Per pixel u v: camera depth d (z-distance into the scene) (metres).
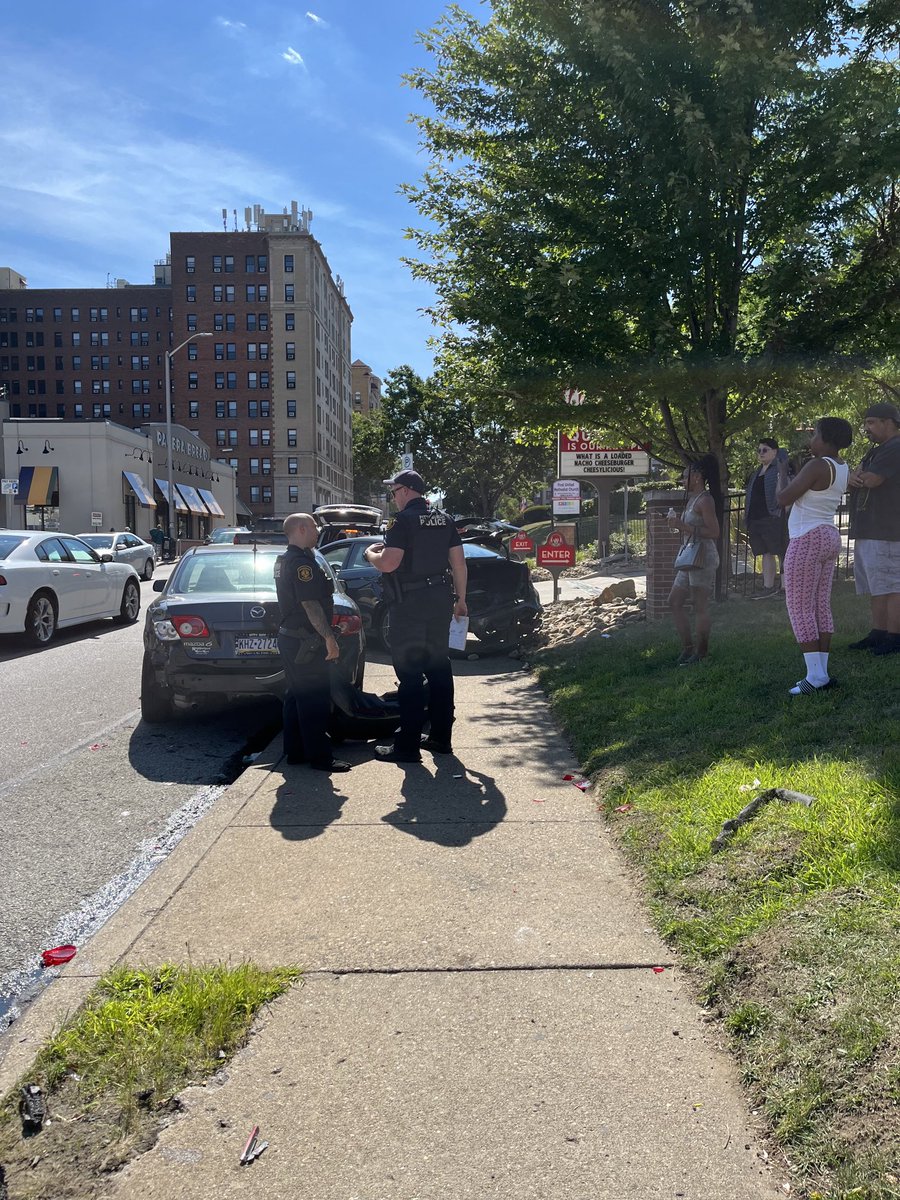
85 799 6.10
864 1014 2.64
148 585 23.94
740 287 10.36
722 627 9.27
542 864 4.38
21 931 4.10
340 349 118.06
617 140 9.47
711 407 10.76
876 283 9.34
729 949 3.27
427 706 7.15
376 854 4.57
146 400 107.75
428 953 3.51
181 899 4.08
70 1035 3.00
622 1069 2.75
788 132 9.15
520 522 51.75
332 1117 2.60
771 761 4.82
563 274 9.22
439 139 10.67
